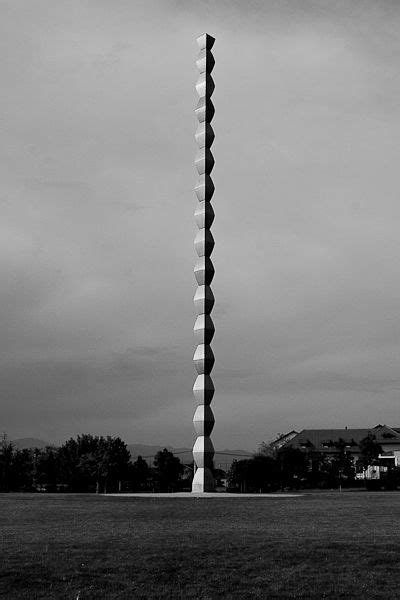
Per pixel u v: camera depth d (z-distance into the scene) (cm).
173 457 8744
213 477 5162
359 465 9669
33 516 3045
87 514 3141
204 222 5322
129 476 8606
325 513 3206
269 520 2869
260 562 1919
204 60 5634
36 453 8650
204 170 5416
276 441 13912
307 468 9462
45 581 1739
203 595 1678
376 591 1717
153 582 1758
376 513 3203
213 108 5600
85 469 8225
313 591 1712
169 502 3972
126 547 2064
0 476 8019
